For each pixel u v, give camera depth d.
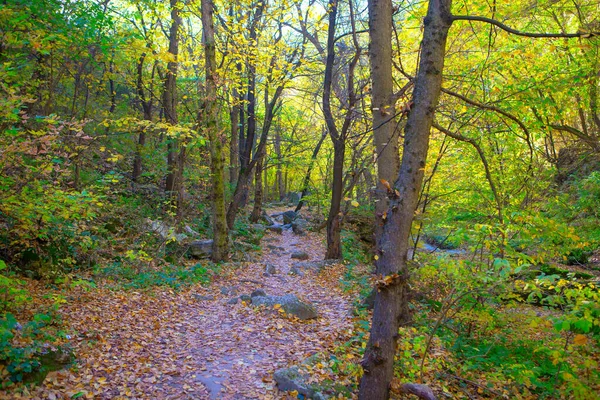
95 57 12.28
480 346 6.39
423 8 8.16
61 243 8.34
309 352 6.19
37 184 5.39
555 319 4.08
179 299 8.41
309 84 21.80
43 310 5.99
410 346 5.23
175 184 15.80
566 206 10.70
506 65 7.58
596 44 7.36
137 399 4.60
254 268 12.43
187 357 5.86
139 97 16.23
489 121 8.16
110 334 6.10
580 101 10.71
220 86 11.95
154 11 11.23
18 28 7.21
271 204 37.44
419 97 3.91
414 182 3.93
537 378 5.27
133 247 10.64
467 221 10.22
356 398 4.80
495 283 4.65
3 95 5.09
